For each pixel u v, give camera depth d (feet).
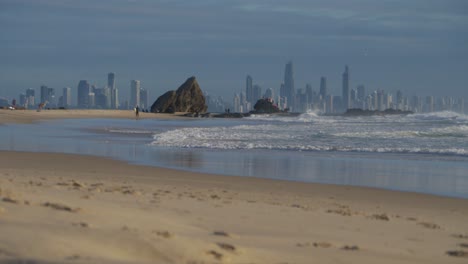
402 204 37.19
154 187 38.73
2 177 37.40
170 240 17.74
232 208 28.81
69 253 14.46
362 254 20.44
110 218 20.48
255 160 65.98
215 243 18.92
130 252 15.90
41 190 28.32
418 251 21.94
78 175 45.80
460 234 26.23
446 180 50.47
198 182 45.29
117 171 51.90
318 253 19.92
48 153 69.00
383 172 56.03
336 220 27.63
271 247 19.99
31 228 16.58
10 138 97.91
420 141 94.73
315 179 49.98
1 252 13.76
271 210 29.32
